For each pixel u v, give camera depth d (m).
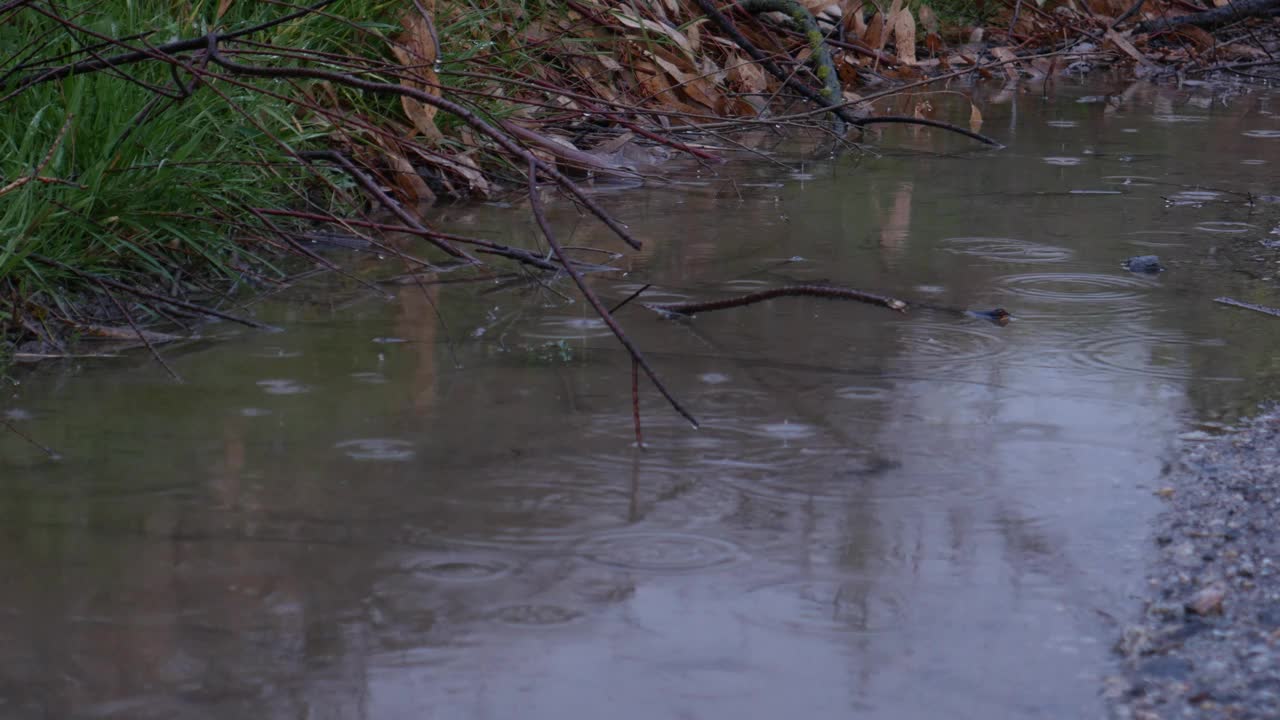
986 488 1.84
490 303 2.83
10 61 2.80
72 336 2.52
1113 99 6.52
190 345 2.50
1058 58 7.64
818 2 6.24
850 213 3.81
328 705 1.29
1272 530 1.70
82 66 2.76
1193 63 7.64
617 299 2.86
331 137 3.86
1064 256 3.27
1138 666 1.38
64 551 1.62
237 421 2.08
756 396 2.22
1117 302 2.83
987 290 2.93
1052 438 2.03
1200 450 1.98
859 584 1.56
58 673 1.35
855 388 2.26
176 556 1.61
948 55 7.44
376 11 4.05
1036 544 1.67
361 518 1.72
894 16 6.62
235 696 1.31
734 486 1.84
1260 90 6.89
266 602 1.50
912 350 2.49
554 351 2.48
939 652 1.41
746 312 2.75
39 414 2.10
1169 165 4.62
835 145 5.16
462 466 1.90
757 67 5.70
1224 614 1.48
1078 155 4.87
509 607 1.50
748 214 3.81
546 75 4.77
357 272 3.09
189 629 1.44
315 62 3.66
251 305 2.79
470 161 4.05
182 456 1.93
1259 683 1.34
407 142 3.68
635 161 4.64
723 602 1.51
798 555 1.63
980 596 1.53
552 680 1.35
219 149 3.13
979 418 2.12
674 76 5.06
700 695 1.32
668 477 1.87
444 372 2.34
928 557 1.63
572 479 1.86
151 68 3.19
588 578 1.57
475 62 4.15
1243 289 2.95
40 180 2.54
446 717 1.28
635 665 1.38
